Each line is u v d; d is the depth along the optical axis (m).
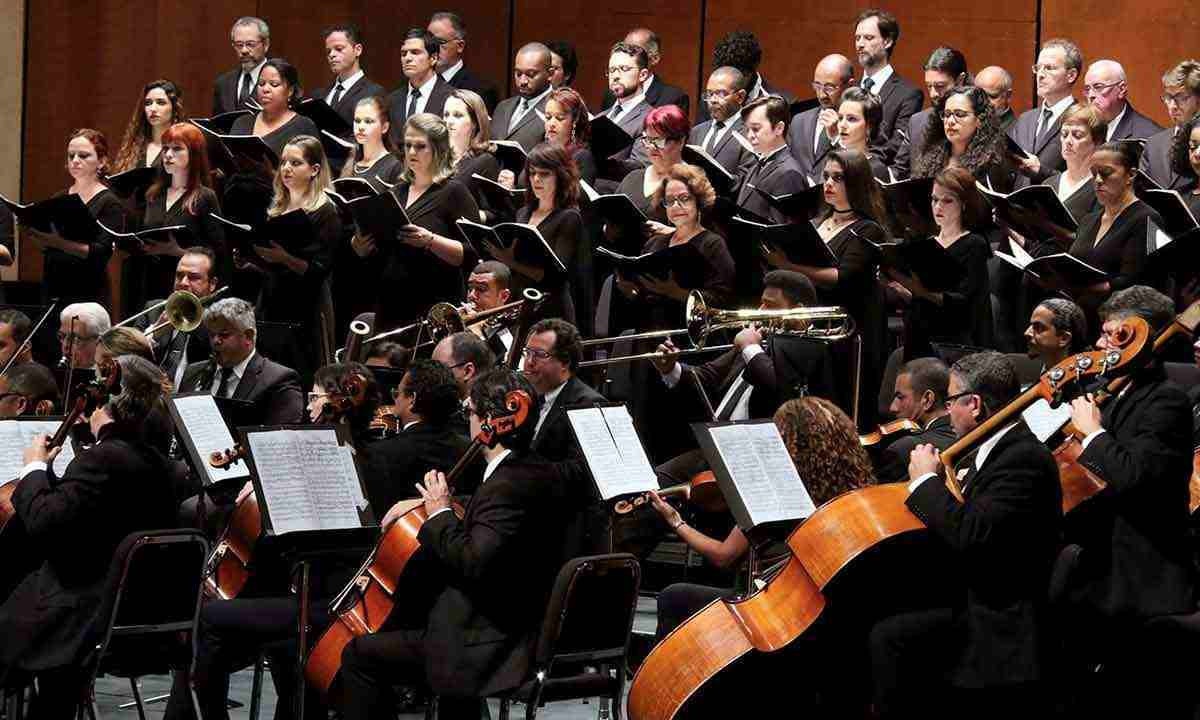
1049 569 9.79
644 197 17.06
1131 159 14.45
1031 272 13.79
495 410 10.45
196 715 11.34
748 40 19.84
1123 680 10.63
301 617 11.02
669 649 10.15
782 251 14.77
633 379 15.45
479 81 21.34
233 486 12.19
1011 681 9.55
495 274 15.43
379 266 17.34
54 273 18.22
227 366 14.59
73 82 25.73
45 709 11.20
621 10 24.20
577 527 11.73
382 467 11.62
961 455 9.77
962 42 22.59
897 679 9.67
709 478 12.41
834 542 9.65
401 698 13.21
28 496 11.15
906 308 15.05
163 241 17.22
